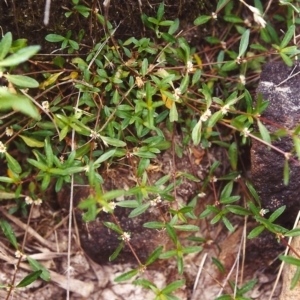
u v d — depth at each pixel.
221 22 0.36
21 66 0.33
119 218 0.34
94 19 0.31
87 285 0.35
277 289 0.35
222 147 0.35
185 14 0.34
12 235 0.31
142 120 0.30
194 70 0.33
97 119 0.31
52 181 0.35
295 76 0.32
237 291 0.32
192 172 0.34
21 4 0.31
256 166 0.31
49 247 0.35
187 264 0.35
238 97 0.32
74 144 0.31
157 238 0.34
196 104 0.33
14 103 0.22
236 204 0.35
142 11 0.32
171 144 0.33
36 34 0.32
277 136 0.30
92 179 0.26
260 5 0.34
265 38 0.34
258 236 0.34
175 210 0.31
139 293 0.35
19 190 0.31
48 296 0.34
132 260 0.35
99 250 0.34
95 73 0.31
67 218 0.35
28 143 0.31
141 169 0.30
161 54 0.32
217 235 0.35
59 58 0.32
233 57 0.35
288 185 0.31
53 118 0.30
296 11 0.33
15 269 0.32
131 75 0.32
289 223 0.33
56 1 0.31
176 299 0.30
